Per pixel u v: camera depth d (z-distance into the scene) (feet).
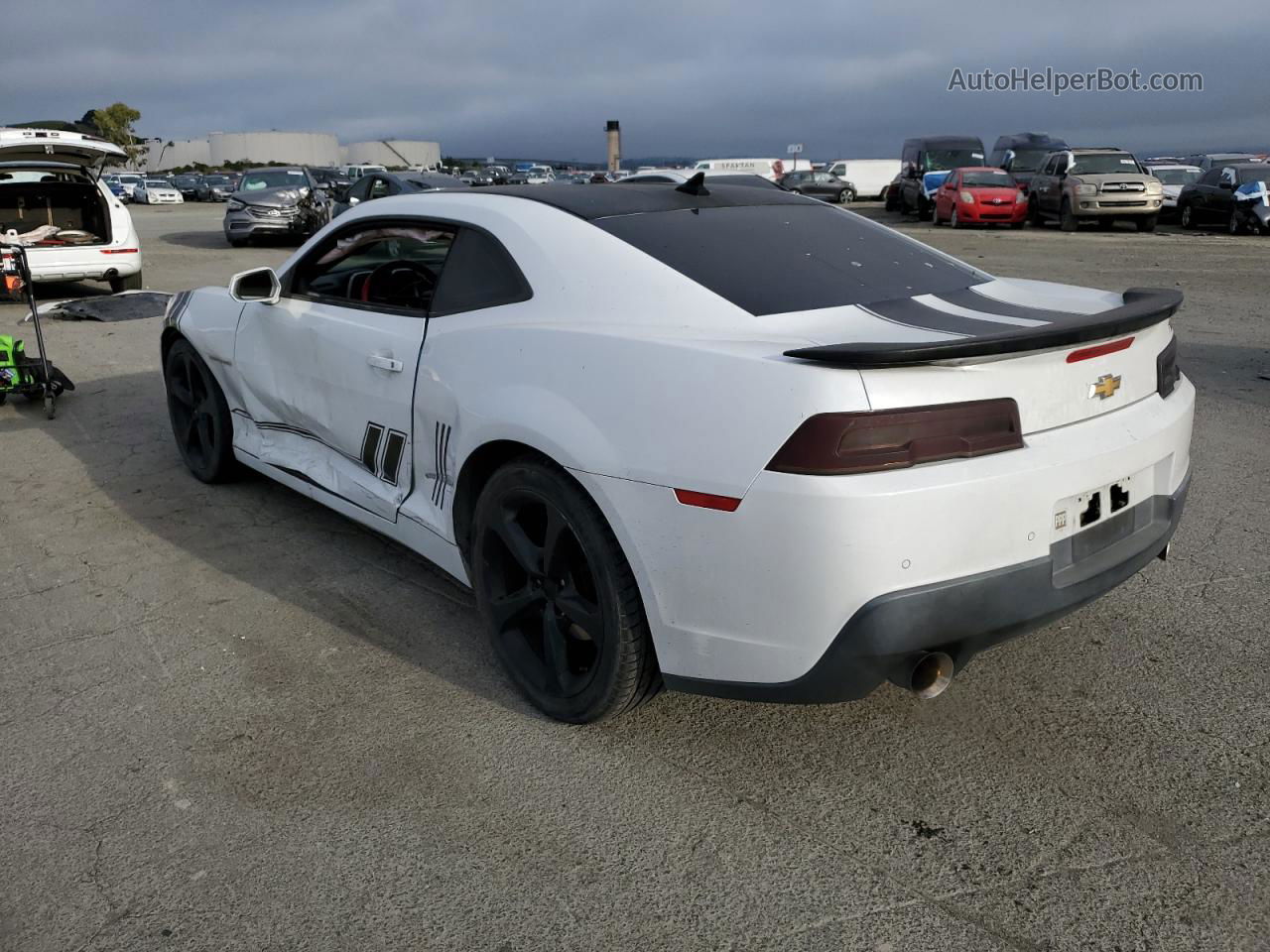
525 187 10.91
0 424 19.95
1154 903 6.83
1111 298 9.71
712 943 6.59
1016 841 7.49
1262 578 11.93
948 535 7.00
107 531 14.15
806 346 7.44
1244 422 18.88
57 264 35.94
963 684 9.73
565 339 8.52
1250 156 81.15
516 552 9.09
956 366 7.07
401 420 10.61
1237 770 8.29
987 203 73.31
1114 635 10.62
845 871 7.22
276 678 10.06
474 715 9.36
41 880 7.25
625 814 7.90
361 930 6.75
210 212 127.65
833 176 128.88
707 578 7.49
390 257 11.28
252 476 16.40
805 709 9.34
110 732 9.12
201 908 6.96
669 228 9.55
